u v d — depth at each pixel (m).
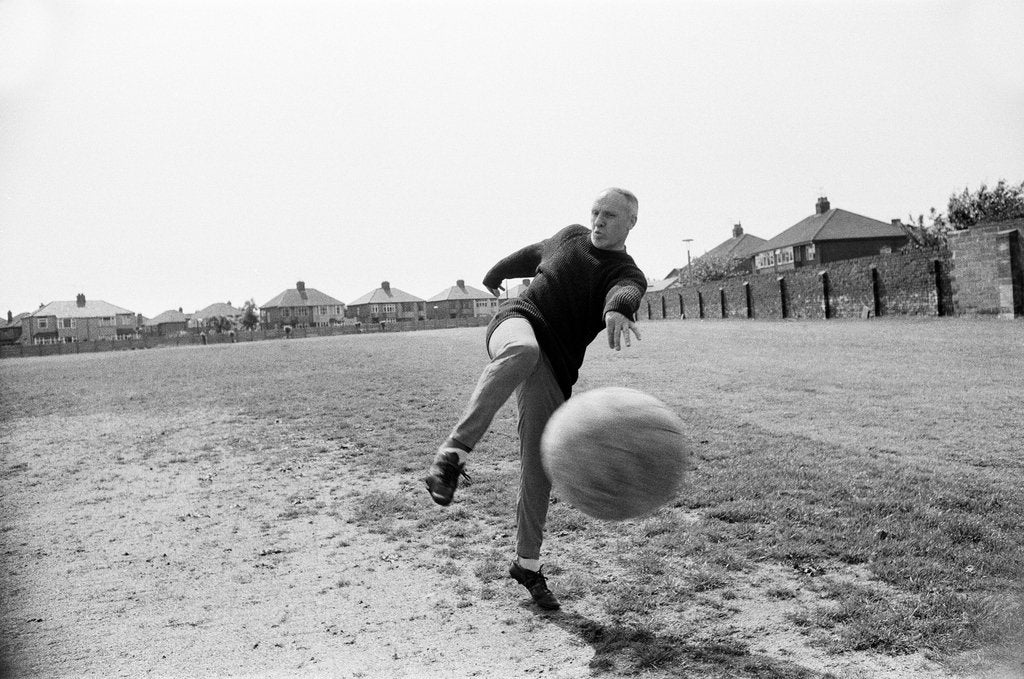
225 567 5.09
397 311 130.75
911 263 27.61
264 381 16.69
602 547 5.00
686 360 16.38
